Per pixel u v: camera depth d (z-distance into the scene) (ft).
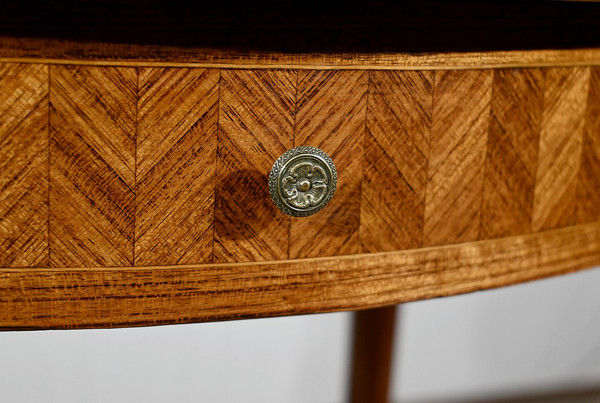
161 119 1.11
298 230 1.19
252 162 1.15
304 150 1.14
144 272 1.14
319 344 2.27
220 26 1.10
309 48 1.14
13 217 1.09
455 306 2.41
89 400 2.07
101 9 1.07
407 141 1.20
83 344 2.04
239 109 1.13
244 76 1.12
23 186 1.09
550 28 1.24
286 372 2.26
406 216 1.22
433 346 2.42
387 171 1.20
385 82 1.18
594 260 1.36
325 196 1.16
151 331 2.10
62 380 2.04
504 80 1.23
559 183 1.30
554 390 2.58
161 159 1.12
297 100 1.15
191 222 1.14
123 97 1.09
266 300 1.19
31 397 2.02
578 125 1.30
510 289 2.47
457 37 1.19
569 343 2.58
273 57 1.13
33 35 1.06
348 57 1.15
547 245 1.32
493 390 2.52
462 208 1.25
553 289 2.52
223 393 2.20
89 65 1.08
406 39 1.17
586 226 1.35
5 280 1.10
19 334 1.98
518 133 1.26
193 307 1.16
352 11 1.14
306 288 1.20
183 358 2.14
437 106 1.20
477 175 1.25
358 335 1.84
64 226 1.11
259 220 1.17
